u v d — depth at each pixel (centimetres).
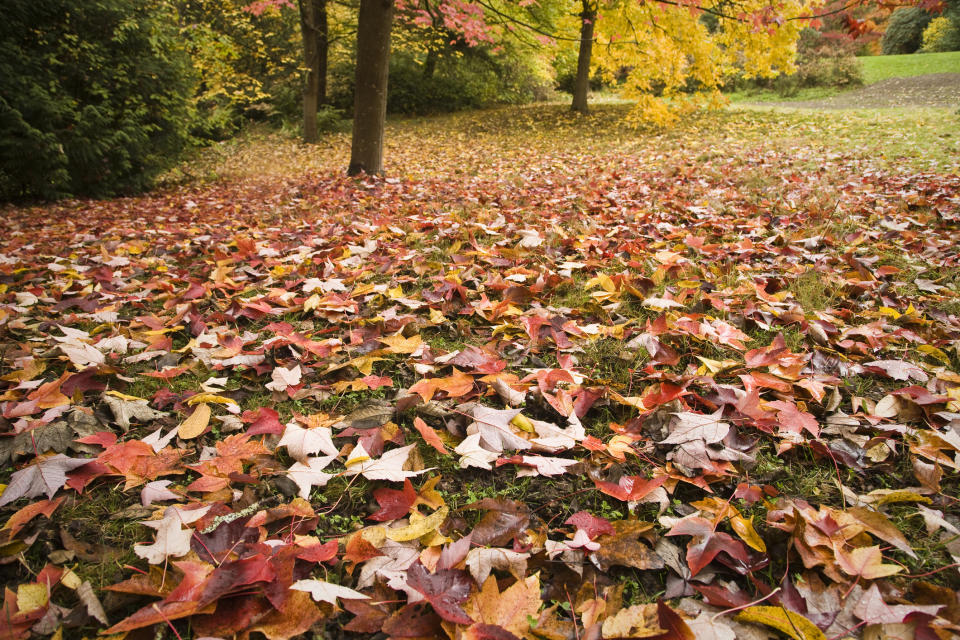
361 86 747
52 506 141
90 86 772
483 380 192
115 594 119
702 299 259
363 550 126
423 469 157
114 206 717
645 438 170
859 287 275
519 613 110
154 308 296
